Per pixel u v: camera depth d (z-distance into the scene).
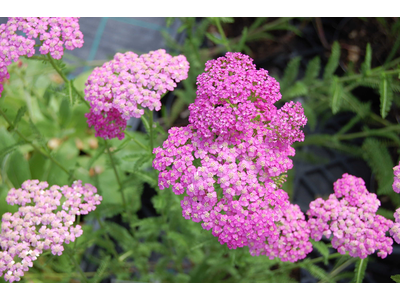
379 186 0.40
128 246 0.38
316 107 0.45
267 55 0.54
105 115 0.28
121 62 0.28
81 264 0.42
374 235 0.26
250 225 0.25
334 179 0.47
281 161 0.26
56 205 0.27
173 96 0.49
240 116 0.26
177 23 0.56
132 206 0.37
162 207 0.33
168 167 0.28
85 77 0.45
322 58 0.52
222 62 0.28
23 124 0.40
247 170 0.26
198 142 0.27
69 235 0.27
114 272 0.39
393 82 0.39
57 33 0.28
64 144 0.43
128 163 0.42
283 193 0.26
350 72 0.41
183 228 0.38
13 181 0.35
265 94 0.27
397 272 0.40
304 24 0.54
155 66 0.28
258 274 0.37
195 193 0.26
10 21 0.28
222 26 0.54
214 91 0.26
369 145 0.41
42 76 0.45
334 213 0.27
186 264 0.45
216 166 0.26
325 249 0.30
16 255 0.27
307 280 0.42
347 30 0.52
